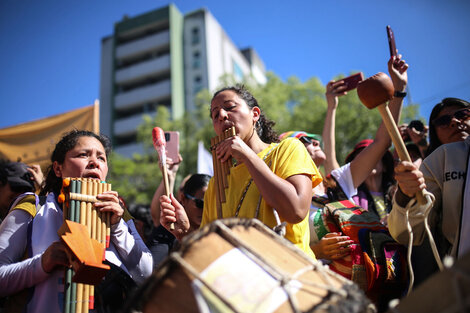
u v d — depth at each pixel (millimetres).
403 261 2791
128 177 23484
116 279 2564
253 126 2783
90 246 2197
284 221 2295
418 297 1447
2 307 2438
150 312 1610
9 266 2312
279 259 1712
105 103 46938
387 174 4016
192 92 44938
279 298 1541
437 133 3068
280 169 2367
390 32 3145
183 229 2746
